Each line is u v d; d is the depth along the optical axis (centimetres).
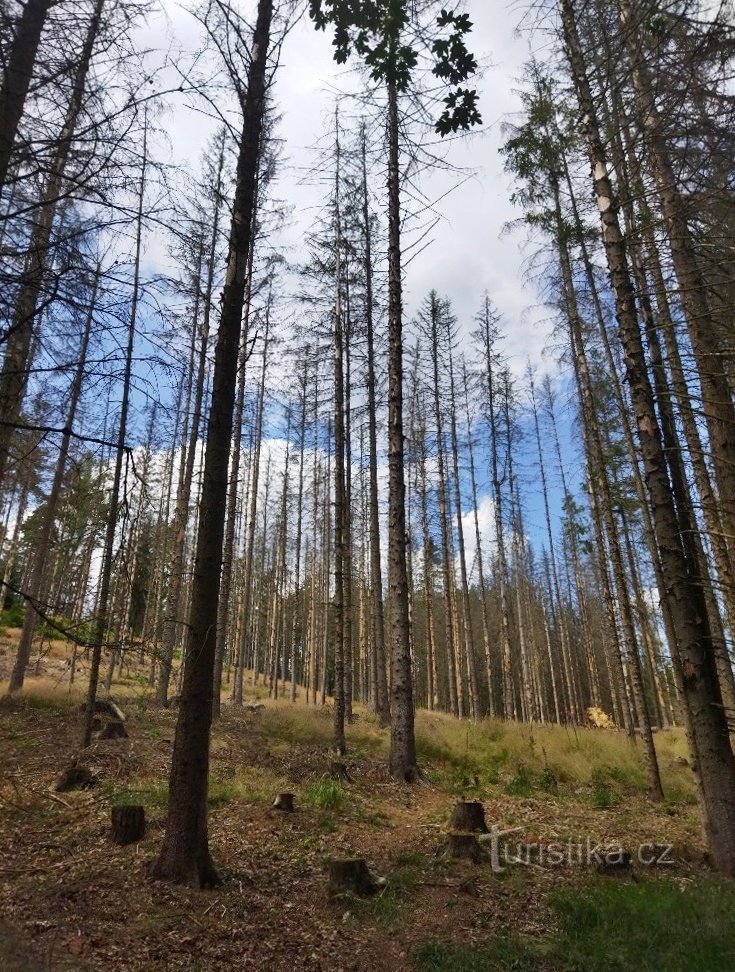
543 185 1000
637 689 1026
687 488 699
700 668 598
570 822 793
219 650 1488
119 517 410
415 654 3353
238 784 807
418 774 982
